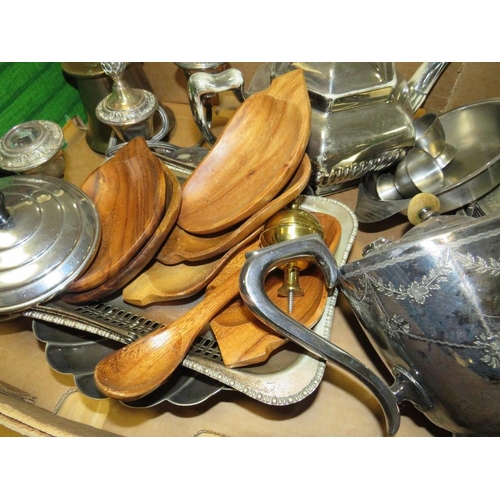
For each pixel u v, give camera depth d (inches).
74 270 14.5
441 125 20.0
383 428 16.3
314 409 17.0
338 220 17.8
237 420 17.1
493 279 10.4
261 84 20.7
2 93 21.9
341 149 17.4
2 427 13.2
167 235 15.7
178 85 27.3
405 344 11.8
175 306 16.9
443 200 17.3
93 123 24.9
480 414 11.9
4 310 14.1
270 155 16.1
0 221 14.5
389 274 11.2
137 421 17.4
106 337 15.1
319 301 15.0
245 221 15.1
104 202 17.0
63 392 18.3
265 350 13.7
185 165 19.9
